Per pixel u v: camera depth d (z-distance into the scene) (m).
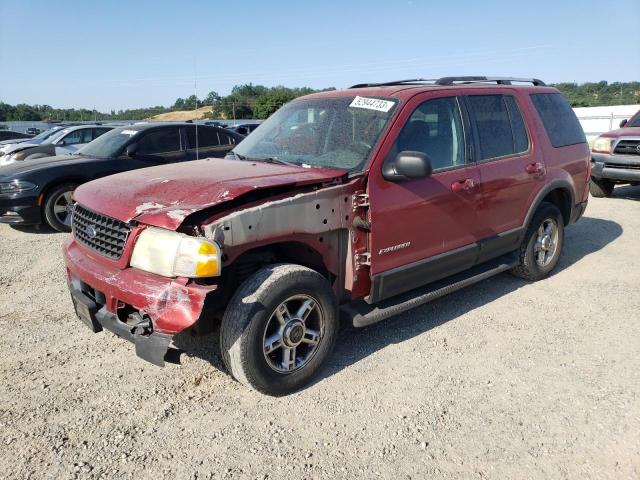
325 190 3.45
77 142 14.34
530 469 2.78
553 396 3.46
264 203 3.22
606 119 30.89
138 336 3.12
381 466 2.80
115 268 3.30
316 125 4.24
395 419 3.21
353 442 3.00
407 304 4.02
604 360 3.93
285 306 3.34
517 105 5.09
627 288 5.41
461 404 3.37
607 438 3.02
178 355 3.08
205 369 3.80
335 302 3.57
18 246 7.21
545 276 5.69
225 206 3.15
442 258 4.20
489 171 4.55
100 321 3.40
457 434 3.07
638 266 6.12
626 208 9.65
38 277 5.81
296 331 3.39
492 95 4.82
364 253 3.72
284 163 4.01
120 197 3.42
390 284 3.87
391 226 3.79
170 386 3.58
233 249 3.09
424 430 3.10
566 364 3.87
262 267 3.51
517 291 5.36
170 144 8.95
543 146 5.24
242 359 3.18
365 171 3.65
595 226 8.20
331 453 2.90
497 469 2.78
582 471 2.76
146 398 3.43
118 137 8.81
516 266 5.45
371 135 3.85
